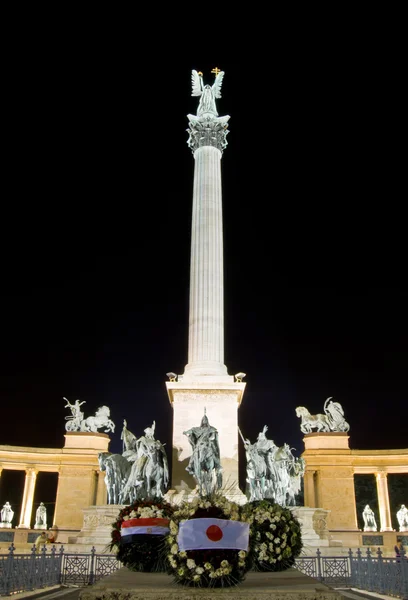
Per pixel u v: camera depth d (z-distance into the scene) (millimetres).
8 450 53031
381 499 53844
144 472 30734
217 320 37719
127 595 8008
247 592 8070
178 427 34344
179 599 7926
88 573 22406
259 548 12125
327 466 54219
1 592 17031
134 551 12047
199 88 46469
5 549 37875
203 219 40188
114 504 31938
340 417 57250
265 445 32281
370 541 44969
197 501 9891
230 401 34969
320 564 22406
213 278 38562
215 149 42875
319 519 31344
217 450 29641
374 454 54750
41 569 20266
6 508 51594
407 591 17047
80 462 53594
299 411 58469
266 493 31375
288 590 8203
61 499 52344
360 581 21125
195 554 8875
